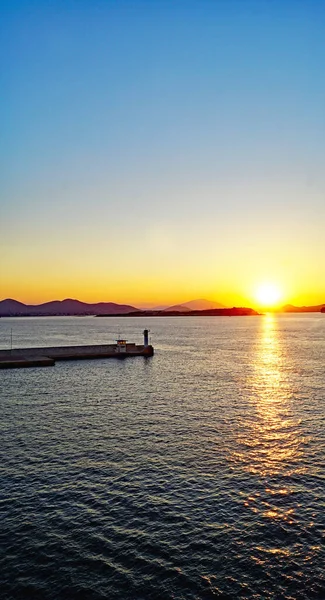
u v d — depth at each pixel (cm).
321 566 1491
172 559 1530
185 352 8631
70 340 12581
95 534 1680
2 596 1349
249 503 1928
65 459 2434
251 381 5075
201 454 2530
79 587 1389
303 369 6075
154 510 1862
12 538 1647
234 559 1531
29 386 4741
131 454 2520
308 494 2014
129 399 4034
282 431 2991
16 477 2186
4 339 13012
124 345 7825
